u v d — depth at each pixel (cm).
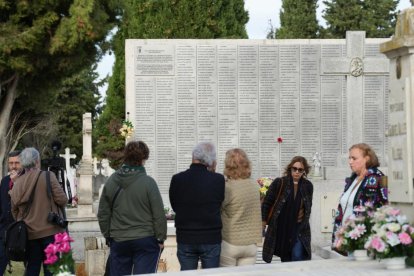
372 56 2197
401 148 852
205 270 762
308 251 1120
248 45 2198
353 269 751
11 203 1124
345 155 2192
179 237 994
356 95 2194
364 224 810
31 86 3133
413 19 844
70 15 2800
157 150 2184
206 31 3497
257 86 2200
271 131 2200
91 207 2631
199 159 1001
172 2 3484
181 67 2186
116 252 1001
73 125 5834
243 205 1007
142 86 2181
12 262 1672
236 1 3753
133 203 988
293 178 1126
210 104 2191
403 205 852
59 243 938
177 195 992
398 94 859
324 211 1548
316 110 2200
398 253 746
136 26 3512
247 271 750
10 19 2841
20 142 4891
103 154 4316
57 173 1636
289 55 2200
